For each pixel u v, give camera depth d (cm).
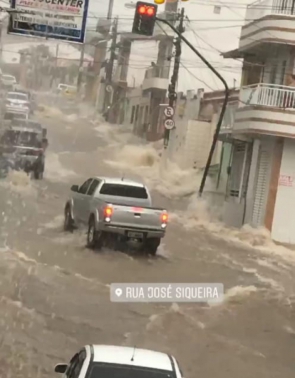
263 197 3406
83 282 1995
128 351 980
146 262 2316
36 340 1520
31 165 3766
